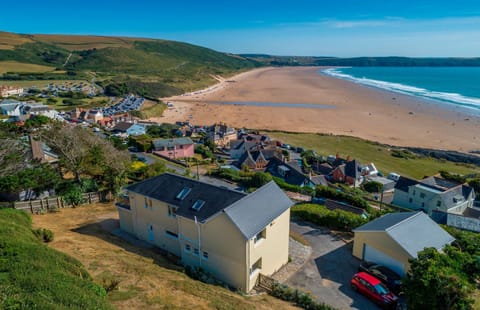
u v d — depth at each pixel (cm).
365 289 2145
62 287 1416
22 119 9806
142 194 2630
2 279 1396
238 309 1744
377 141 9369
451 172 6738
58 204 3372
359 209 3472
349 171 6481
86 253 2233
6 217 2561
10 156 3381
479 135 9494
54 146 4009
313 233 3089
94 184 3834
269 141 8712
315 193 4288
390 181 6350
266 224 2172
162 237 2598
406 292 1883
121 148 6481
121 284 1823
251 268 2167
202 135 10069
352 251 2723
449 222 3744
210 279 2188
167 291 1816
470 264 2027
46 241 2383
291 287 2259
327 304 2064
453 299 1716
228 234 2100
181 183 2572
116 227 3000
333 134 10144
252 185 4694
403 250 2241
